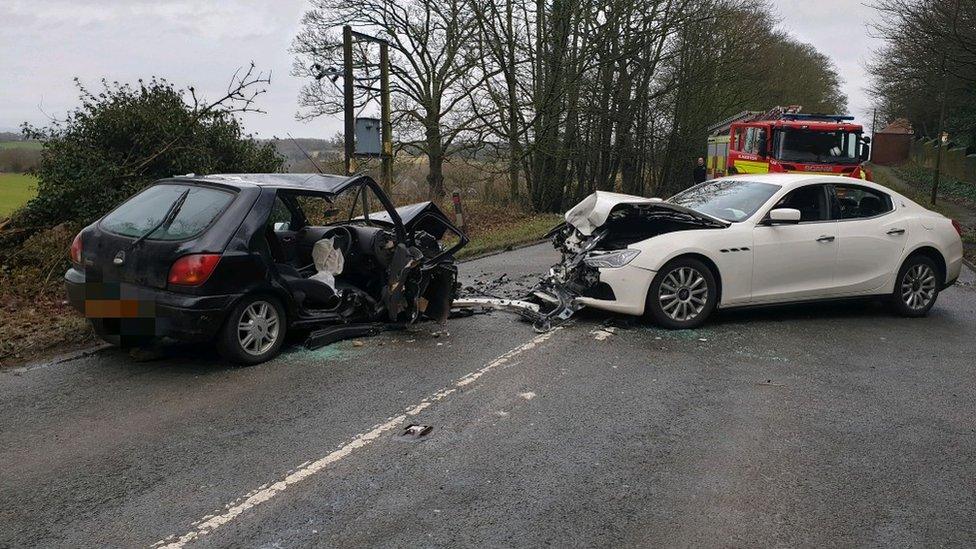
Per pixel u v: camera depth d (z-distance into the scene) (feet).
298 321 21.33
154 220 19.66
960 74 60.39
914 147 169.58
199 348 21.57
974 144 119.34
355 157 57.16
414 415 16.34
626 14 71.82
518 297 28.37
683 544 11.08
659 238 24.25
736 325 25.31
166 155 35.68
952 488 13.11
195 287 18.42
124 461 13.88
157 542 11.00
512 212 73.92
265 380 18.71
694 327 24.56
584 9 69.00
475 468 13.64
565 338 23.09
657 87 91.91
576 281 25.35
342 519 11.72
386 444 14.73
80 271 20.12
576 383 18.75
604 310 24.73
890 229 26.76
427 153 71.87
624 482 13.12
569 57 71.05
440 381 18.74
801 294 25.71
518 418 16.24
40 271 29.63
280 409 16.66
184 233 19.02
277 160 43.09
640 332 23.97
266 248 19.94
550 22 69.31
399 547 10.89
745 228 24.99
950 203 86.48
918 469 13.89
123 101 35.27
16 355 20.34
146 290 18.76
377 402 17.16
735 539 11.24
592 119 79.20
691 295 24.44
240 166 39.91
